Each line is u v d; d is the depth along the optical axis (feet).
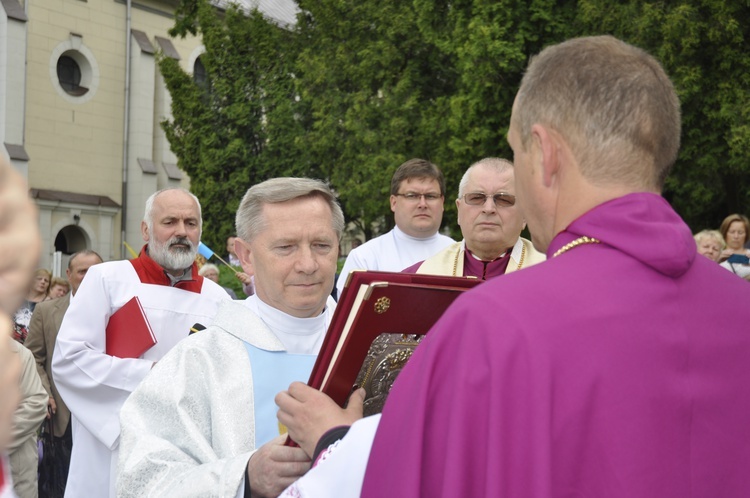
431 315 5.07
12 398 1.84
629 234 3.69
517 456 3.21
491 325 3.37
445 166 47.78
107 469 11.81
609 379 3.36
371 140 50.39
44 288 24.35
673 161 3.97
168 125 60.70
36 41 71.36
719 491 3.55
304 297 6.75
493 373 3.27
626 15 41.39
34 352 17.53
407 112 50.60
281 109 57.41
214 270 26.45
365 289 4.76
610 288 3.58
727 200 46.55
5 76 67.72
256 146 60.23
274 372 6.50
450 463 3.23
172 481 5.55
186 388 6.26
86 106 75.05
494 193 10.87
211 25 59.72
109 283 12.60
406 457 3.35
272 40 59.41
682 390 3.51
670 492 3.40
